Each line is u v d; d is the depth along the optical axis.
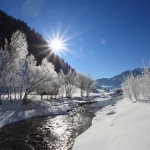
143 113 16.31
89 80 93.12
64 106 49.38
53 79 49.62
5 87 41.47
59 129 24.53
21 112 35.47
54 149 16.53
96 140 14.82
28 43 151.12
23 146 17.48
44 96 66.19
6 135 21.12
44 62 50.00
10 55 39.25
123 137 12.08
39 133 22.34
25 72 42.97
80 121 30.03
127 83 33.31
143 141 9.84
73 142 17.83
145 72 17.80
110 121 20.17
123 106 31.66
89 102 68.81
